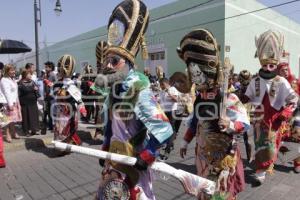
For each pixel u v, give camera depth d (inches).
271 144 191.2
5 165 244.5
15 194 186.9
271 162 192.5
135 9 94.6
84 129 350.3
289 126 222.2
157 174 101.7
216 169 118.5
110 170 93.4
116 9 97.3
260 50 192.1
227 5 700.0
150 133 87.8
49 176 217.2
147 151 86.4
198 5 738.8
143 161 86.0
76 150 89.9
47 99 350.6
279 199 175.6
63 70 265.4
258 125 194.7
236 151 121.5
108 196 92.4
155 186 191.6
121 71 92.9
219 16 706.2
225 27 701.9
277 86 187.6
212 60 113.2
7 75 303.9
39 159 260.2
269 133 190.2
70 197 180.1
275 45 187.8
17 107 311.3
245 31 770.8
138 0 97.3
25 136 329.4
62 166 239.5
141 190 92.7
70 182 203.9
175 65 798.5
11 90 303.9
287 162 241.8
